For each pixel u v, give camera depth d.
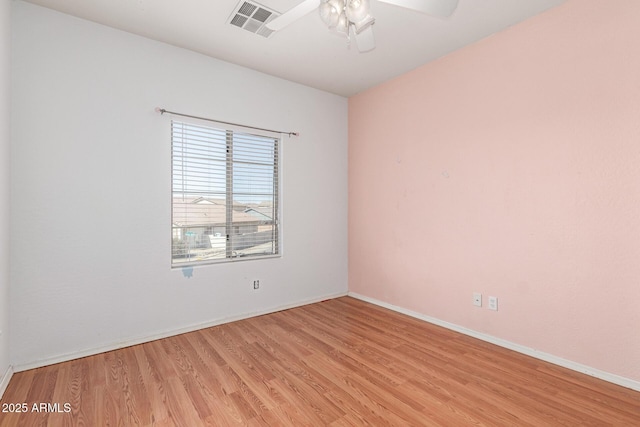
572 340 2.28
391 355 2.50
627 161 2.03
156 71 2.79
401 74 3.47
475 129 2.83
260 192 3.51
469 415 1.77
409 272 3.44
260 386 2.06
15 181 2.22
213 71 3.10
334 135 4.08
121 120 2.63
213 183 3.18
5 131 2.06
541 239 2.43
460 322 2.97
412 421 1.72
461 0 2.23
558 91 2.32
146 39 2.74
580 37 2.21
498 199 2.68
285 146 3.64
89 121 2.49
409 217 3.43
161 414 1.78
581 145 2.22
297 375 2.20
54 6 2.31
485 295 2.78
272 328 3.07
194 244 3.08
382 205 3.74
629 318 2.04
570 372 2.23
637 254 2.01
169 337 2.85
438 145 3.13
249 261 3.37
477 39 2.77
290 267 3.70
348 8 1.64
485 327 2.78
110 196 2.59
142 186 2.73
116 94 2.60
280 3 2.27
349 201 4.19
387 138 3.67
